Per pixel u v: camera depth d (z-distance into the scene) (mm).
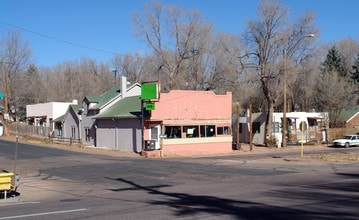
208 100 44219
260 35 51531
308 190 15266
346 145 53406
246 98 67125
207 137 43688
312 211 10781
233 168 25984
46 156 35875
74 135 57562
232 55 58781
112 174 23125
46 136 58781
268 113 54125
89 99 52375
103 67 101125
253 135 59594
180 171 24266
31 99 86875
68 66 100938
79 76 98875
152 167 26875
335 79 65000
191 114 42844
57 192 16688
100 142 48625
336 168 25969
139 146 41562
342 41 87562
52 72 101250
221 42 61906
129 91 51562
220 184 17953
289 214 10375
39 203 13625
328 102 64688
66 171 24938
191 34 64125
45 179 21266
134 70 90375
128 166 27672
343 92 64375
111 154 39875
